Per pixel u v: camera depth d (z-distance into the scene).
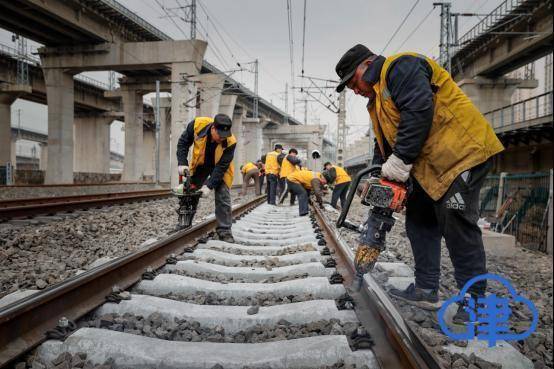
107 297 2.60
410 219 2.77
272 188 13.16
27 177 33.28
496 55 29.64
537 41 24.86
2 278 3.38
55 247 4.93
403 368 1.70
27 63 37.09
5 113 36.66
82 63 31.05
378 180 2.21
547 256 7.39
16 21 28.12
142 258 3.34
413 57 2.13
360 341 2.00
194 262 3.63
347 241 5.73
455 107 2.14
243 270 3.56
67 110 32.56
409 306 2.76
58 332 2.06
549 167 17.58
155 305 2.51
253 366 1.86
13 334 1.94
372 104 2.42
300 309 2.50
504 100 33.22
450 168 2.15
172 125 29.34
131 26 31.70
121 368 1.88
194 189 4.99
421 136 2.04
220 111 43.97
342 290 2.94
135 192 14.78
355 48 2.32
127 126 41.75
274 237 5.88
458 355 2.02
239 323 2.40
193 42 29.08
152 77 41.03
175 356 1.91
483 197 16.69
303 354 1.91
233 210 8.25
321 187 9.23
